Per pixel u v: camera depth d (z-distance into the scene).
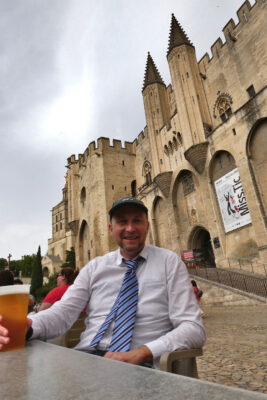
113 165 45.59
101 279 2.52
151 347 1.82
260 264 20.81
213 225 26.42
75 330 3.84
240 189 23.44
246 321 9.77
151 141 37.75
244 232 23.08
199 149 27.28
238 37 27.12
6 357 1.18
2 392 0.65
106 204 42.22
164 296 2.28
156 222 36.09
